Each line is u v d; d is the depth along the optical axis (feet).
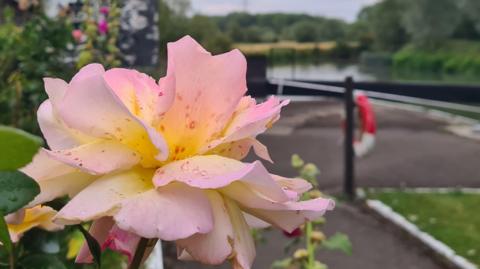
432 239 19.52
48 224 3.03
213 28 50.37
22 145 1.60
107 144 2.25
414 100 53.57
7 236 2.05
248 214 2.52
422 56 97.14
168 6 46.96
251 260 2.27
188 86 2.38
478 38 101.81
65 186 2.27
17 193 2.00
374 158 31.53
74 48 16.33
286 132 38.29
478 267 17.37
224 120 2.39
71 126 2.22
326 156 31.94
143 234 2.00
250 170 2.05
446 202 23.91
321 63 86.53
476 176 28.32
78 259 2.53
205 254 2.12
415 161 31.12
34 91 11.71
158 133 2.16
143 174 2.27
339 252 18.15
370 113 26.23
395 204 23.35
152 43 19.80
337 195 24.40
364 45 101.91
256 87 43.60
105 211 2.06
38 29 13.60
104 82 2.16
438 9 101.35
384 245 18.99
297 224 2.30
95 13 16.76
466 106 52.85
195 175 2.13
